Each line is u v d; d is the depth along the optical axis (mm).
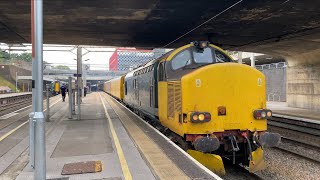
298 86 28562
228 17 15305
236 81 8977
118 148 9164
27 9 13539
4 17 15008
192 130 8609
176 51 10633
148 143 9680
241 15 14891
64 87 33219
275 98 41594
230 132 8977
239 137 9031
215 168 8617
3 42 24250
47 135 11812
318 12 14305
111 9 13758
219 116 8797
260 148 9016
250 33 19391
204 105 8727
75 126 14258
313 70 26094
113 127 13555
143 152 8438
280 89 40375
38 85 5492
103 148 9352
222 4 13094
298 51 25672
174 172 6578
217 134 8898
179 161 7473
